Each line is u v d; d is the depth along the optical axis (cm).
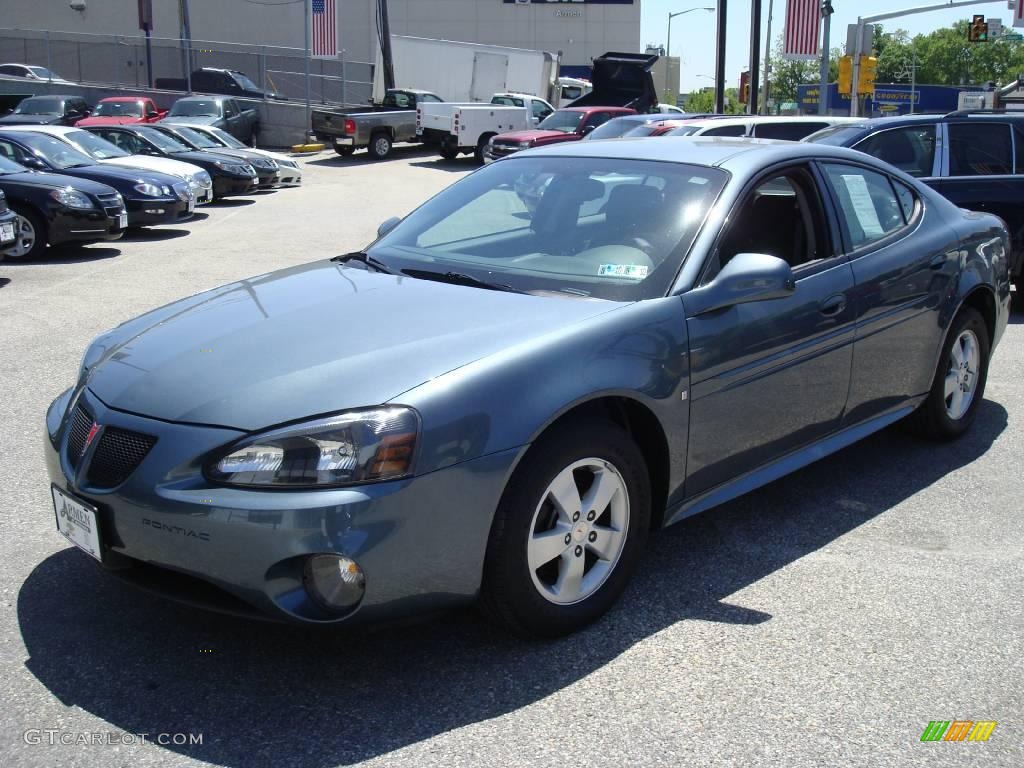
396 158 3075
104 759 262
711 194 386
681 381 342
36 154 1433
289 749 267
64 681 298
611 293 353
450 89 3638
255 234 1452
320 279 385
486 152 2498
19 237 1177
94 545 298
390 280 374
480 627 333
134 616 337
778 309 383
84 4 4872
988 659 318
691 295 352
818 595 360
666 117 1620
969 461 505
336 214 1716
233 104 3061
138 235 1443
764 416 385
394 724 279
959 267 496
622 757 265
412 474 275
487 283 367
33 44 3791
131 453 291
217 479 275
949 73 9756
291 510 267
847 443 443
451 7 5938
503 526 296
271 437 274
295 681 300
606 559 334
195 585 293
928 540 409
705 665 311
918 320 468
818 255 419
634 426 349
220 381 297
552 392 301
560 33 5956
